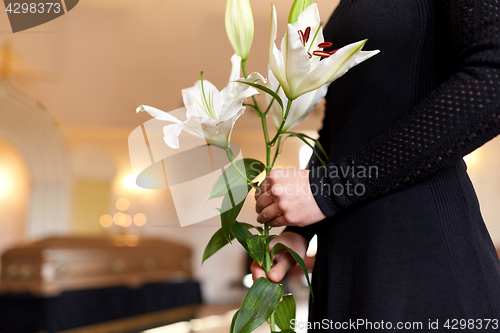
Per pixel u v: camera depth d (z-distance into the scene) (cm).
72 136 716
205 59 556
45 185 700
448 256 49
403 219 51
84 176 723
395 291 49
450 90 47
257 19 408
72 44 557
